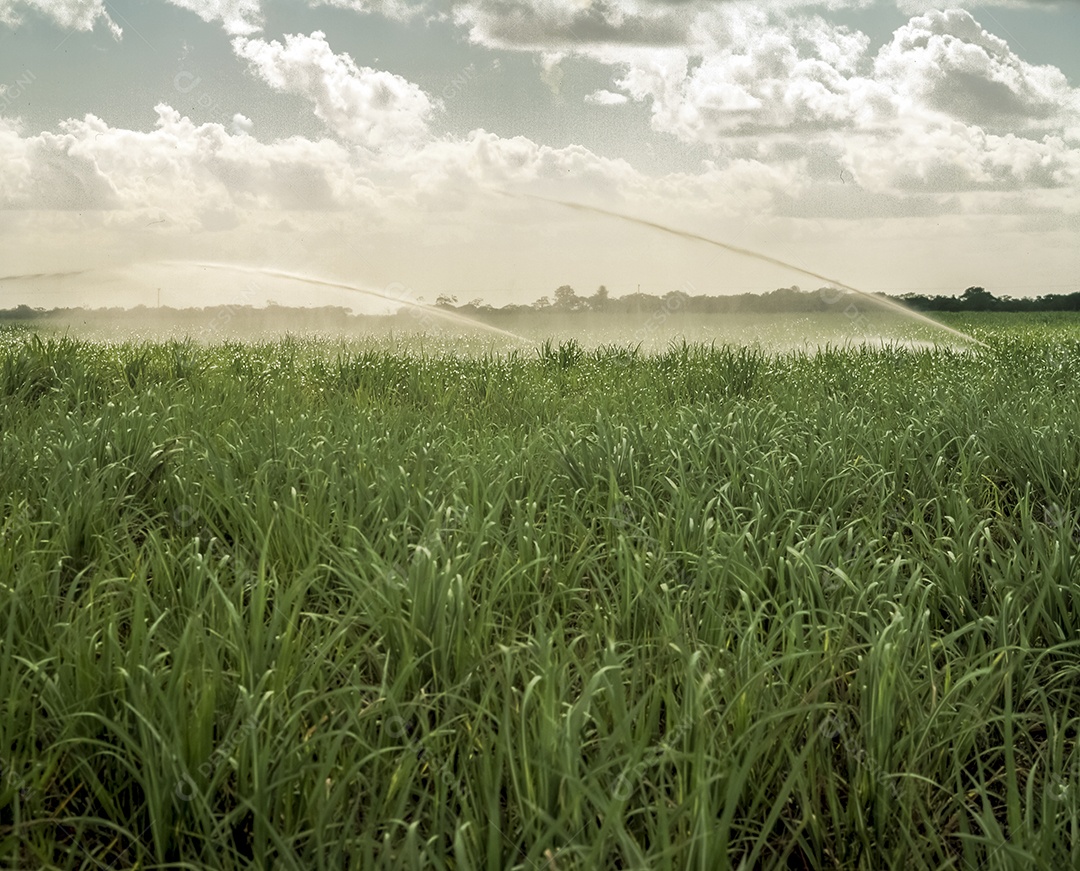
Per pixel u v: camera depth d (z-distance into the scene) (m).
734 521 4.53
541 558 3.89
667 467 5.73
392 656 3.31
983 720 3.00
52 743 2.95
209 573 3.53
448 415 8.38
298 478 5.38
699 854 2.25
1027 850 2.47
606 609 3.78
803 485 5.33
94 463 5.35
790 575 3.87
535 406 8.83
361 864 2.41
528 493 5.25
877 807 2.70
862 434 6.59
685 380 10.59
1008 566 4.09
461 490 5.08
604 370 12.68
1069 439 6.07
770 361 13.03
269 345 14.53
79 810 2.85
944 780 3.04
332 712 2.93
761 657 3.08
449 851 2.55
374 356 12.23
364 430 6.64
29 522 4.34
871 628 3.47
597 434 6.33
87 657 3.01
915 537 4.68
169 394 8.83
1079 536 4.80
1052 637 3.78
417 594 3.38
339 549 4.10
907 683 3.04
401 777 2.66
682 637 3.27
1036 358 13.19
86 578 4.22
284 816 2.58
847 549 4.40
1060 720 3.46
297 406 8.72
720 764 2.51
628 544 4.18
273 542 4.41
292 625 3.12
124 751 2.81
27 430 6.90
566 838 2.23
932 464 5.99
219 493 5.01
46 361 9.95
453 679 3.23
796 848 2.85
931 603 4.07
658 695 2.84
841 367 11.74
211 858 2.44
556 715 2.66
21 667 3.20
